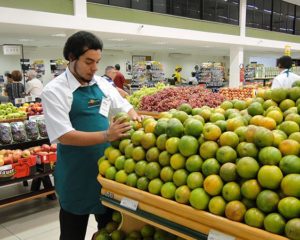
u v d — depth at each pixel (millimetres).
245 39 13203
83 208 1986
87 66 1820
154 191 1438
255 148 1267
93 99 1953
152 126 1616
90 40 1771
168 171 1429
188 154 1389
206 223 1255
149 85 11742
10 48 7191
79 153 1931
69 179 1956
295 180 1108
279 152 1217
